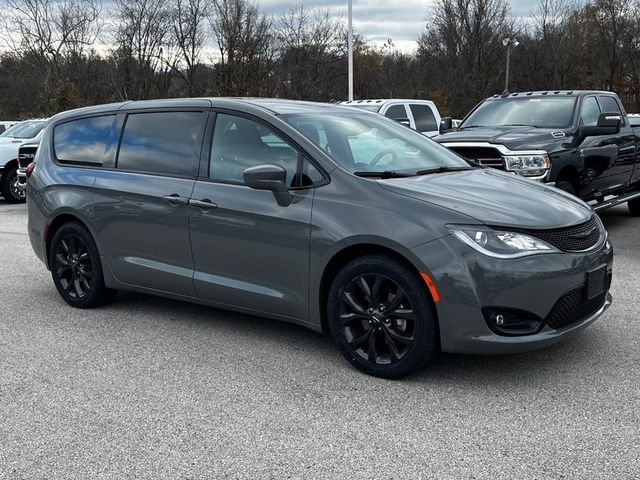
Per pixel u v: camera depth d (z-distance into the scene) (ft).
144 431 11.79
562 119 29.07
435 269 12.81
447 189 14.10
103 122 18.98
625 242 28.48
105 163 18.51
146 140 17.79
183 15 122.93
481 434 11.43
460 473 10.19
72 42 112.06
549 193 15.11
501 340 12.70
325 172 14.58
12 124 66.95
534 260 12.75
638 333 16.35
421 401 12.80
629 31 166.91
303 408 12.62
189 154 16.78
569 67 183.11
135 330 17.54
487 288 12.59
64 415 12.49
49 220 19.67
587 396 12.84
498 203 13.60
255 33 106.83
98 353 15.87
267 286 15.31
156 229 17.03
